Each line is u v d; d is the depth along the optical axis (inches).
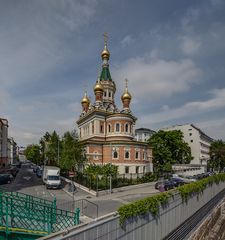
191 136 4340.6
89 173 1567.4
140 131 4598.9
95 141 2177.7
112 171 1585.9
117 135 2262.6
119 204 1163.3
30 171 2923.2
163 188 1563.7
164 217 773.9
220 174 1696.6
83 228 465.1
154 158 2942.9
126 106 2667.3
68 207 1031.0
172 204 841.5
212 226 1237.7
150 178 1947.6
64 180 1987.0
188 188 1012.5
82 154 1978.3
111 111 2534.5
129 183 1718.8
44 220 642.2
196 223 1067.3
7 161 3727.9
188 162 3469.5
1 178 1761.8
